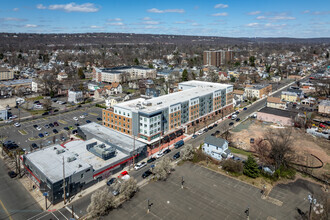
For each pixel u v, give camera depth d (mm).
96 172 79500
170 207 68438
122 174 84688
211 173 86312
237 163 87125
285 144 93438
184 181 81312
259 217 64625
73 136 118938
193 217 64562
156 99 128250
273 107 165500
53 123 138500
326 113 157375
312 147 108312
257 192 75500
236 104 176625
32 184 79062
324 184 79625
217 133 123375
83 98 191750
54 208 67875
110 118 121000
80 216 64875
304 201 71188
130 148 93688
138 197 72812
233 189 77000
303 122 133000
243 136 120438
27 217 64188
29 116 150500
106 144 98938
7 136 118500
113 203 66938
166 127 115750
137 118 107500
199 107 136250
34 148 104750
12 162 93312
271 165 90000
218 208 68062
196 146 107938
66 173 73000
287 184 79875
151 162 94562
